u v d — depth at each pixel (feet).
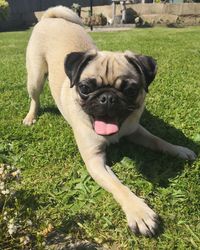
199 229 1.14
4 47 5.22
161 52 3.74
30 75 1.92
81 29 1.90
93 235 1.14
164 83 2.44
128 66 1.33
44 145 1.66
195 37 5.04
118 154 1.54
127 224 1.17
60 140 1.68
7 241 0.98
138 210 1.17
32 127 1.85
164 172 1.40
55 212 1.23
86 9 9.64
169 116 1.86
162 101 2.07
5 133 1.80
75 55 1.38
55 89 1.73
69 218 1.21
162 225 1.16
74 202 1.29
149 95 2.19
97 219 1.20
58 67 1.74
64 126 1.84
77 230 1.16
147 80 1.34
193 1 9.02
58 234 1.15
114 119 1.32
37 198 1.30
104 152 1.45
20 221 1.01
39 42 1.88
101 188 1.35
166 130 1.72
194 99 2.09
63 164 1.53
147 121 1.82
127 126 1.47
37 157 1.58
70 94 1.53
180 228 1.14
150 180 1.37
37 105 1.98
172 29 7.02
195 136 1.63
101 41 5.07
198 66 2.96
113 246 1.10
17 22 9.95
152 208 1.23
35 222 1.05
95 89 1.30
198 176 1.35
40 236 0.99
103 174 1.33
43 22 1.96
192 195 1.26
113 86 1.29
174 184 1.33
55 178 1.43
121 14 8.79
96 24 8.77
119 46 4.41
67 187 1.37
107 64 1.31
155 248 1.08
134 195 1.24
